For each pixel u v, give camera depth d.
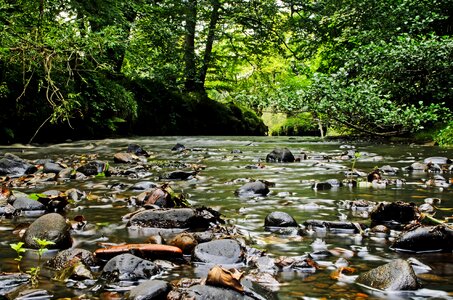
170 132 18.75
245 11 20.47
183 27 20.52
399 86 11.52
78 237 2.49
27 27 8.73
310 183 4.57
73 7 11.11
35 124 11.10
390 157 7.29
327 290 1.65
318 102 11.34
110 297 1.61
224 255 2.02
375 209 2.87
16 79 10.42
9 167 5.30
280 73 23.58
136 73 19.12
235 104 22.86
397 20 13.03
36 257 2.11
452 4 12.46
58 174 5.02
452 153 7.88
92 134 13.39
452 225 2.55
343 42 16.19
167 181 4.76
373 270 1.75
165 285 1.59
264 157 7.70
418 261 1.95
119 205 3.41
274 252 2.16
